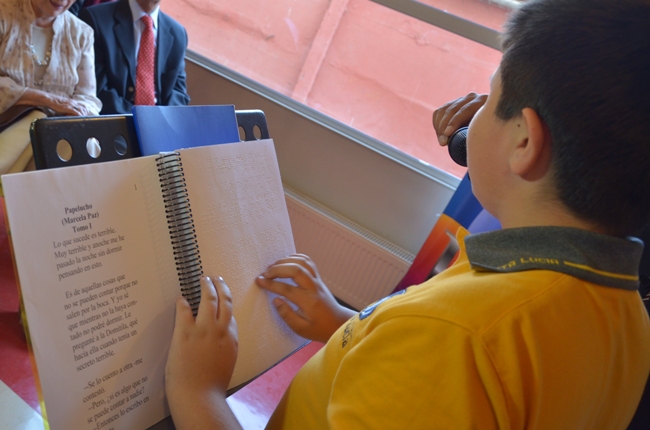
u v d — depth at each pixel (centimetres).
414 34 214
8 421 125
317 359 60
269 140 80
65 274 50
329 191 243
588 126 38
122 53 210
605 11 39
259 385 173
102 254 54
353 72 234
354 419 43
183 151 64
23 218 47
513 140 44
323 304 78
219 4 259
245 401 163
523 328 38
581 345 41
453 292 42
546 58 40
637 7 40
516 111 43
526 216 45
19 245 47
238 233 71
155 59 221
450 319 39
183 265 62
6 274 174
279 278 78
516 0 189
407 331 41
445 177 221
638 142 37
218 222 68
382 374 42
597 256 42
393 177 226
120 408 56
